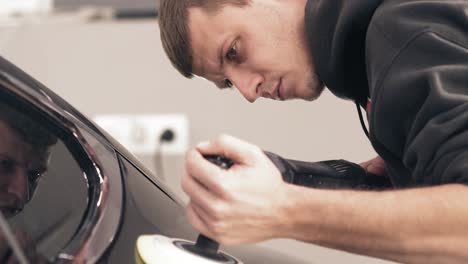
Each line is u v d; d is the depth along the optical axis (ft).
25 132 2.42
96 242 2.19
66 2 6.00
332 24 3.08
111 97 5.90
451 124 2.40
